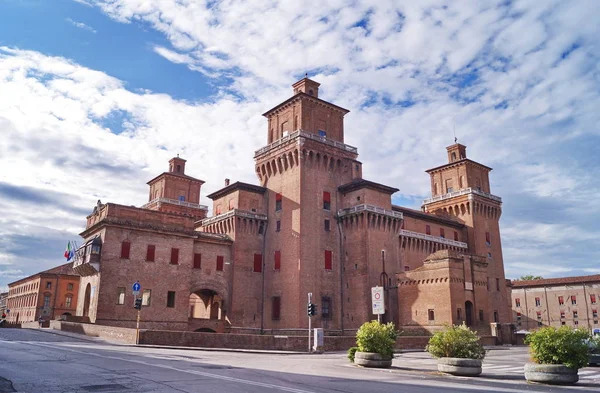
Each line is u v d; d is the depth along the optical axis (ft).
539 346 76.84
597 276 334.44
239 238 228.22
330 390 56.34
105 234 185.98
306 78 250.16
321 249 225.56
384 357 96.63
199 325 206.49
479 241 289.12
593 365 109.40
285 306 216.13
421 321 209.87
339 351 155.22
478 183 309.01
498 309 285.64
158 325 191.42
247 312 222.07
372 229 227.61
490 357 141.08
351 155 248.11
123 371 64.95
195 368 74.13
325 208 232.94
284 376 70.03
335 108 249.34
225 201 247.50
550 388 68.69
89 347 107.96
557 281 345.51
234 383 58.08
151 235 197.47
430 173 323.98
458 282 206.80
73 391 48.98
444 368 85.76
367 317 214.69
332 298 223.51
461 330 89.61
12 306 396.37
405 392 56.75
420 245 252.21
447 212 303.27
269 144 244.63
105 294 180.75
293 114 240.94
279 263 225.97
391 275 230.07
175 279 200.23
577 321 330.95
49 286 325.01
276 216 234.38
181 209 307.99
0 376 57.21
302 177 225.56
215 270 218.59
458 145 315.17
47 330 167.84
